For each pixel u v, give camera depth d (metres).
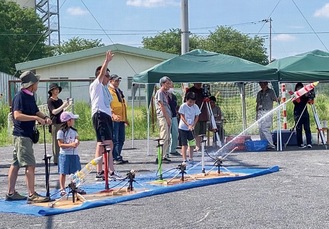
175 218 7.77
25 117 8.71
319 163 13.27
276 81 16.16
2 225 7.62
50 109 13.71
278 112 16.61
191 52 16.75
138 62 40.78
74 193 8.83
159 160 10.92
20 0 65.44
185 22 21.03
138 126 23.70
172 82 14.85
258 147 16.30
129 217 7.91
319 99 28.16
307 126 16.84
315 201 8.72
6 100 33.09
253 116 21.02
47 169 9.02
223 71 15.77
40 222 7.74
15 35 58.88
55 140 13.96
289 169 12.34
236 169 12.30
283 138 17.30
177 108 15.91
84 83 35.56
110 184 10.57
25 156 8.82
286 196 9.18
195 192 9.80
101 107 10.67
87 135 22.45
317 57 16.72
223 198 9.15
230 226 7.25
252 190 9.84
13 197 9.26
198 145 15.61
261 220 7.53
